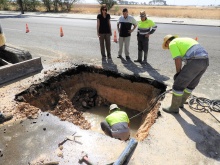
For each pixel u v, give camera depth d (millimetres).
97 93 6457
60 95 5535
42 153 3107
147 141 3330
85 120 5391
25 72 5805
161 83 5336
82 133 3521
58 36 11133
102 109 6137
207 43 9516
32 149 3191
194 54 3375
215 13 25734
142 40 6477
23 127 3680
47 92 5383
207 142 3316
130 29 6812
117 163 2777
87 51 8180
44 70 6125
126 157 2947
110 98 6375
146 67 6453
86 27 14297
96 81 6426
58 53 7926
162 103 4414
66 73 6109
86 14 24203
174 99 3861
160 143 3289
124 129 3744
